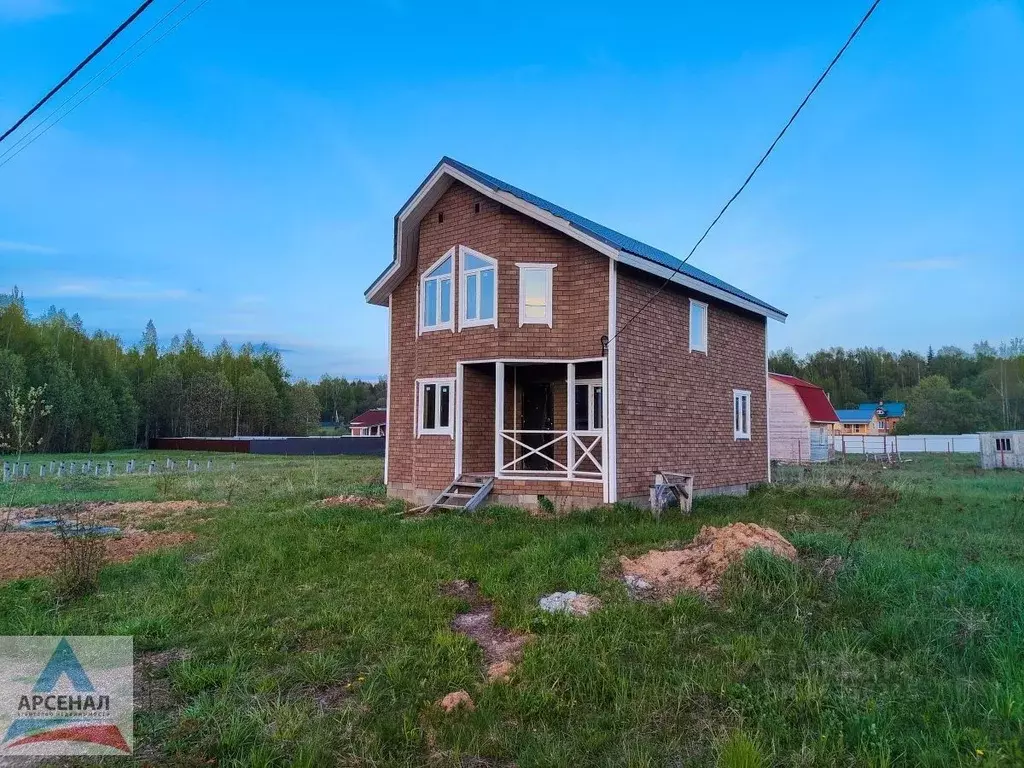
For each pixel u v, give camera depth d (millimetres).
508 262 13656
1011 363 59406
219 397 65812
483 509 13164
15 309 49906
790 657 5254
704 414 16109
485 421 14766
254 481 22500
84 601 7203
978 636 5430
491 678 5109
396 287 16781
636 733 4207
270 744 4094
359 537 9906
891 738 3938
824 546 8211
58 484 20500
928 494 16391
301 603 6988
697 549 8219
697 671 5043
